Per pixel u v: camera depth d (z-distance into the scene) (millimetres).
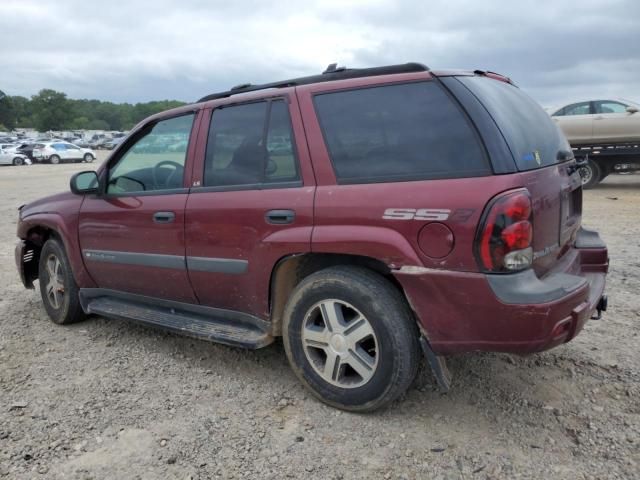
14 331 4707
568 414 3121
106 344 4367
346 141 3104
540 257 2848
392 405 3270
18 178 24312
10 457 2832
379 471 2676
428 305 2811
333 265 3285
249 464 2752
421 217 2770
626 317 4551
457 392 3404
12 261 7480
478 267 2656
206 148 3717
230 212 3461
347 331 3096
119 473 2701
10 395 3500
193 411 3273
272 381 3645
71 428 3102
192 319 3908
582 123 13297
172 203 3789
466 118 2787
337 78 3336
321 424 3096
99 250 4340
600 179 13555
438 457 2770
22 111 143500
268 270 3324
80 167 33625
